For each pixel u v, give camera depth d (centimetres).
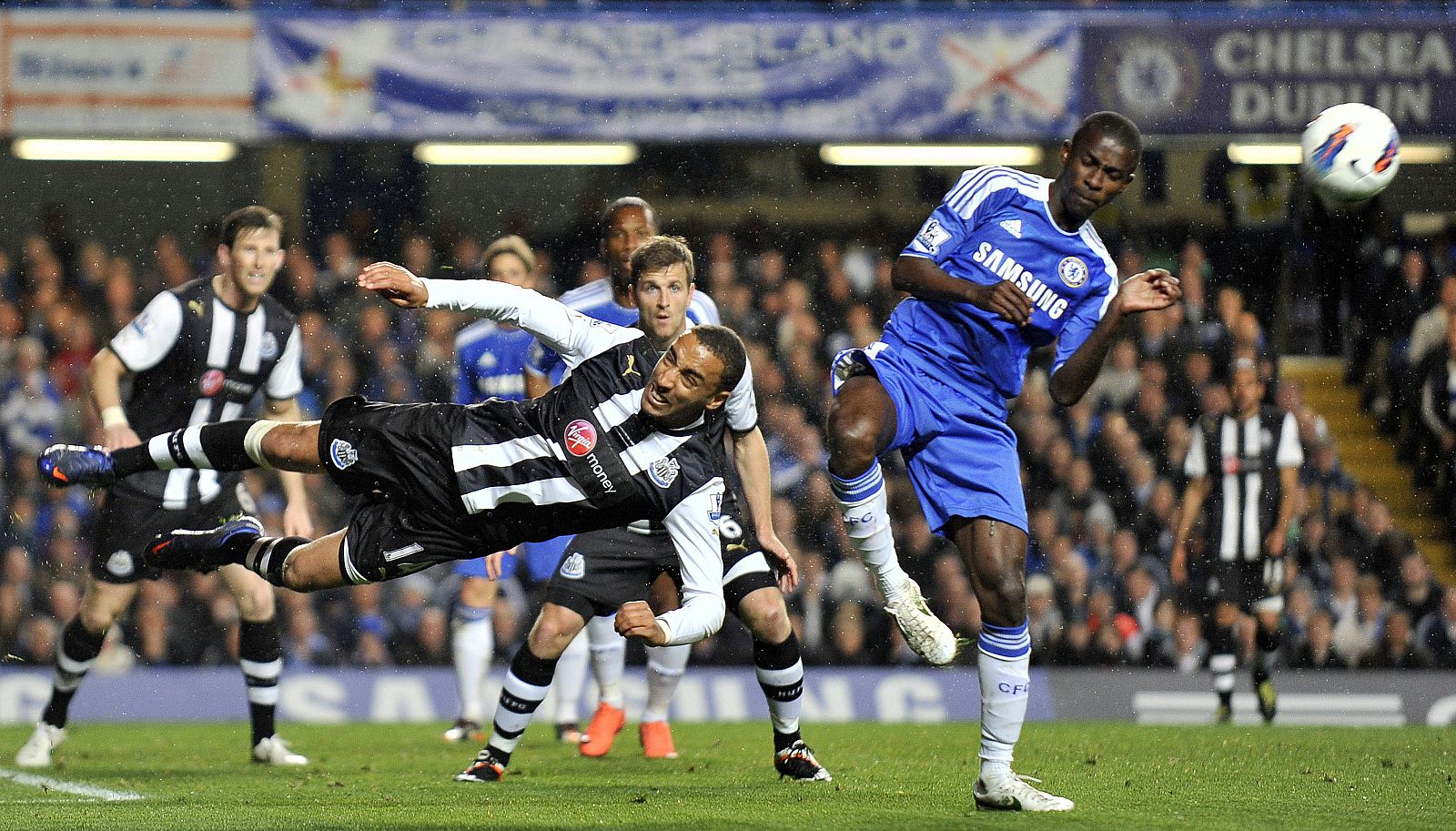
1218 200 4041
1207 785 1608
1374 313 3919
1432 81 3328
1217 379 3712
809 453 3475
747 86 3394
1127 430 3569
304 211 4109
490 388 2256
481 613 2320
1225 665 2775
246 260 1981
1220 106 3347
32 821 1317
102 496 1956
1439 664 3256
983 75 3366
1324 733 2398
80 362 3819
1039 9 3538
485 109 3378
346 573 1462
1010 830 1230
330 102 3356
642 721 2059
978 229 1443
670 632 1335
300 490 2044
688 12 3459
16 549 3428
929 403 1411
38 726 1986
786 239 4200
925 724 2645
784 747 1703
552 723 2706
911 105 3375
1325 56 3341
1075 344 1447
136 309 3994
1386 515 3416
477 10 3425
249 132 3341
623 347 1419
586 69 3394
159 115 3319
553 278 4153
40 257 3991
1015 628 1367
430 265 4059
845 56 3391
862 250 4128
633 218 1886
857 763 1905
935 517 1412
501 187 4169
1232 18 3353
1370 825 1308
